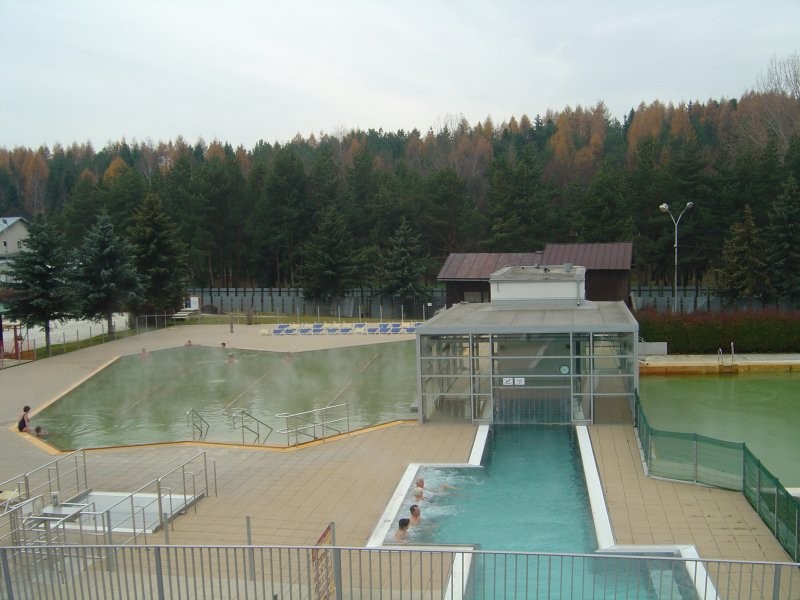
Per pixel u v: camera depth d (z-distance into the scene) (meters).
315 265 64.06
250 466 21.66
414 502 18.31
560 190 76.94
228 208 76.69
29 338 51.47
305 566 14.02
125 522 17.33
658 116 135.25
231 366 40.59
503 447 23.20
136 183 74.88
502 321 27.22
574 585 12.98
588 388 25.53
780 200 50.75
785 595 12.51
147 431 27.84
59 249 43.22
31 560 13.63
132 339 49.69
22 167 151.12
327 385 35.50
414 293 62.69
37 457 23.48
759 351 39.31
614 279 48.28
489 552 10.59
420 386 26.02
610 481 19.44
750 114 104.56
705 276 71.44
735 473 18.50
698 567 13.58
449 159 119.19
